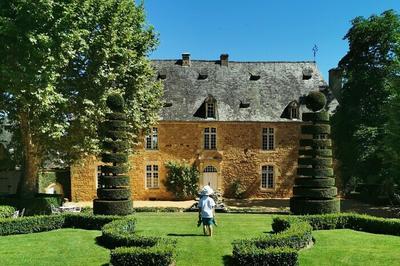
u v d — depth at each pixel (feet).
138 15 96.32
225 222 68.28
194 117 131.34
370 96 115.44
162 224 65.21
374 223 58.65
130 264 38.29
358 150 111.04
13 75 67.31
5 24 65.67
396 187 107.24
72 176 127.03
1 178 125.08
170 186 129.80
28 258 42.98
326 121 78.02
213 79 140.97
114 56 89.10
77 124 82.84
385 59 114.11
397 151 95.25
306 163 74.74
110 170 75.20
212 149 131.95
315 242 50.03
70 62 84.12
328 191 72.54
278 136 134.31
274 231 57.52
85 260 42.19
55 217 61.67
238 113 133.59
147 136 130.72
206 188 55.57
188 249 45.78
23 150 87.66
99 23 85.51
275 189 133.49
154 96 102.42
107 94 84.79
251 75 143.23
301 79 144.66
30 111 77.20
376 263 40.83
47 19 69.31
